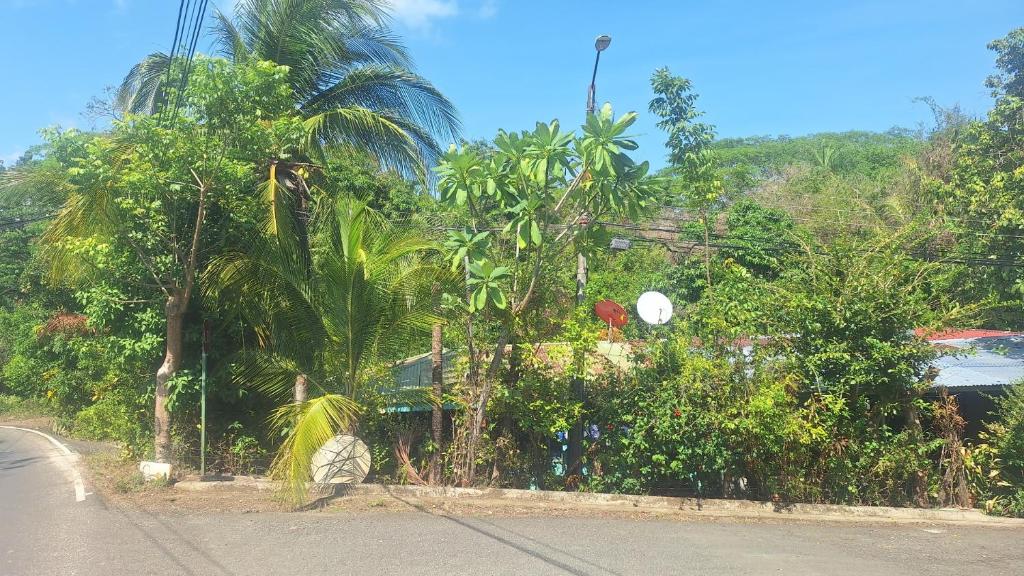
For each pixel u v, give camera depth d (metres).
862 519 9.83
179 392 10.30
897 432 10.92
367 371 10.36
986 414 12.23
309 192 11.76
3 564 6.62
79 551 7.04
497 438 10.56
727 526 9.02
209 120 9.73
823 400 10.09
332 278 10.13
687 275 19.97
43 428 26.20
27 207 28.59
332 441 10.05
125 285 10.62
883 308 10.33
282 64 12.99
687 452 9.90
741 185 32.69
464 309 9.84
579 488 10.35
